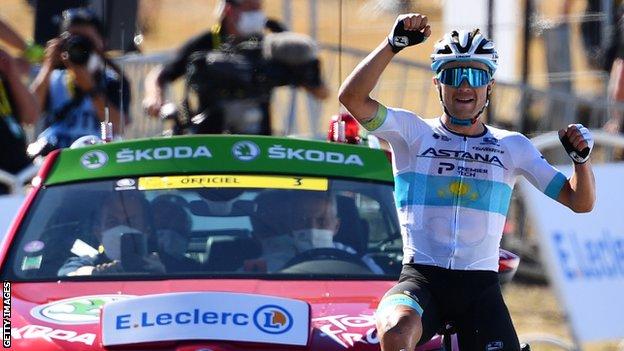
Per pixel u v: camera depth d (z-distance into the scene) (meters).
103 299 16.58
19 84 30.44
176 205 18.72
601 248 27.56
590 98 36.25
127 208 18.67
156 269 17.81
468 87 16.14
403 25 15.63
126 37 24.23
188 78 28.42
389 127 16.28
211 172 19.17
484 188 16.25
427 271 16.11
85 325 15.53
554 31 39.91
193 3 73.56
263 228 18.50
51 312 16.08
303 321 15.15
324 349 14.95
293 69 28.39
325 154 19.67
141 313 15.06
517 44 40.41
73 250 18.12
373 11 58.06
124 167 19.30
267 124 28.92
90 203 18.80
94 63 29.75
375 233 18.67
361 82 15.88
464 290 16.08
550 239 27.06
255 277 17.53
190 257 18.03
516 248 35.47
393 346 14.83
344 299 16.70
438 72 16.33
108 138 20.80
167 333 14.83
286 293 16.88
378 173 19.50
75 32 29.91
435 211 16.22
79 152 19.69
